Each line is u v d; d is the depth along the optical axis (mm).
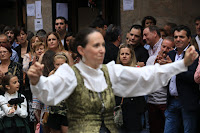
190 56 2541
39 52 6027
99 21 5809
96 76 2600
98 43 2527
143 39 5820
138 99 4617
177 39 4730
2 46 5832
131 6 8258
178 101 4801
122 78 2648
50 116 4734
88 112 2523
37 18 9211
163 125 5289
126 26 8344
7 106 4957
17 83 5172
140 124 4629
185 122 4688
